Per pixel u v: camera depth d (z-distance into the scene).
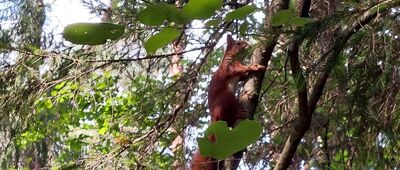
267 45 3.63
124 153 6.75
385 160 5.55
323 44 4.64
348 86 5.61
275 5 4.98
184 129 7.02
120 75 7.12
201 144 1.46
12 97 6.79
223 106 4.90
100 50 6.64
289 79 7.38
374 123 5.17
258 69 4.98
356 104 4.99
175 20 1.59
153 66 7.30
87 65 6.67
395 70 4.83
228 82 4.98
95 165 6.58
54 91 8.81
